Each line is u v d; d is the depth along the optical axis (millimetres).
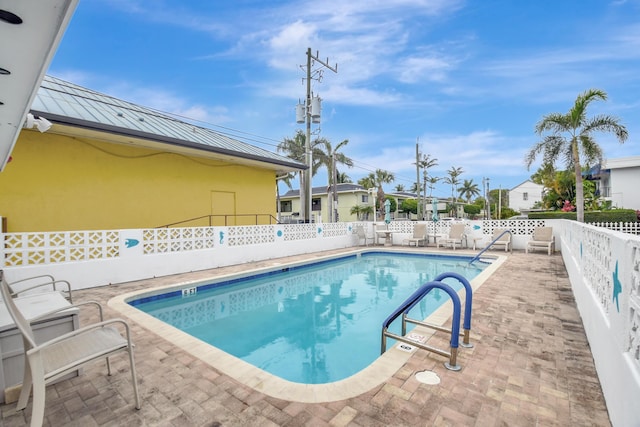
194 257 8375
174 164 10766
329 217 25828
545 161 14898
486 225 12945
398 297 7055
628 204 20141
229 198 12570
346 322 5508
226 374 2939
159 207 10352
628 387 1823
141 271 7316
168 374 2943
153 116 11969
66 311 2783
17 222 7719
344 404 2451
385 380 2779
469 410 2350
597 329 2881
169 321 5602
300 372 3793
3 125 3107
